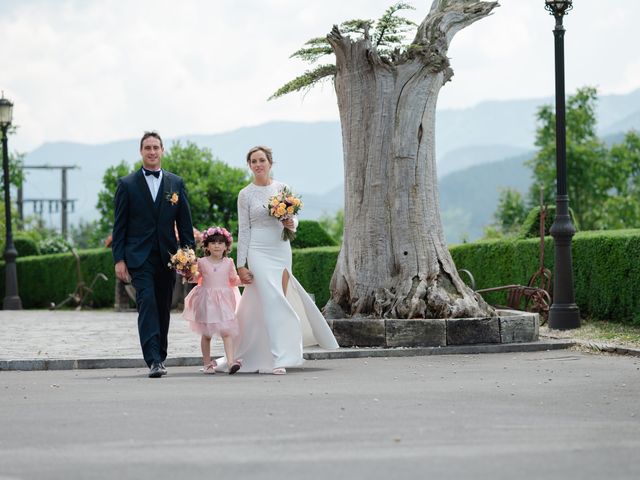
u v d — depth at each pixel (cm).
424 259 1742
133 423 917
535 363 1436
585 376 1268
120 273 1332
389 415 949
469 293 1738
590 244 1981
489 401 1044
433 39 1783
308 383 1224
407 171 1759
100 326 2406
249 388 1173
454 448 785
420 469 711
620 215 7144
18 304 3581
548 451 772
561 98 1922
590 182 7425
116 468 730
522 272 2216
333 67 1862
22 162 6606
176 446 805
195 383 1238
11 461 762
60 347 1770
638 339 1675
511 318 1672
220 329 1369
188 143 5362
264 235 1391
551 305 1923
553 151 7256
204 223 5159
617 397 1074
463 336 1652
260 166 1401
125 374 1386
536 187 7262
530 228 2352
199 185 5112
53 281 3806
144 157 1352
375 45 1844
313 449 787
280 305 1369
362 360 1530
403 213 1752
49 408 1024
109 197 5841
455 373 1317
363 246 1759
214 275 1386
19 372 1449
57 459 766
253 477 694
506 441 814
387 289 1739
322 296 2856
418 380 1241
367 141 1778
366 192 1770
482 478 682
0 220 4206
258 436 845
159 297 1356
